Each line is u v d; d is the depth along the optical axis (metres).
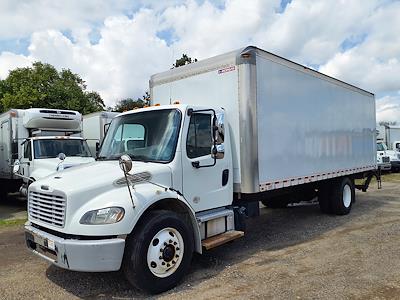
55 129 13.07
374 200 12.05
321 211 9.93
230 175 6.18
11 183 13.95
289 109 7.27
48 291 4.85
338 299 4.38
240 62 6.16
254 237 7.50
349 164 9.90
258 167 6.28
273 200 9.94
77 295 4.70
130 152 5.70
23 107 31.77
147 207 4.62
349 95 10.04
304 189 9.00
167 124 5.52
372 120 11.66
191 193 5.48
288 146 7.20
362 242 6.89
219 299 4.46
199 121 5.69
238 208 6.41
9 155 12.82
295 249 6.57
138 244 4.51
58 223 4.54
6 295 4.74
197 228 5.27
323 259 5.93
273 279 5.09
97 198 4.54
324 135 8.64
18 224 9.28
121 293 4.74
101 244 4.26
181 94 7.08
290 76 7.31
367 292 4.55
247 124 6.13
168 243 4.76
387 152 23.16
